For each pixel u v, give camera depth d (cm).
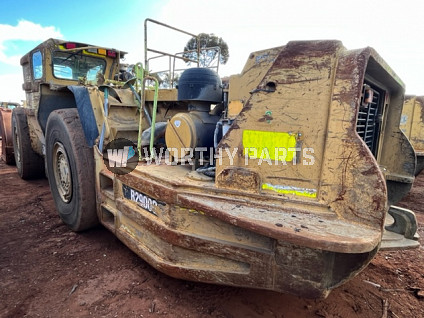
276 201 164
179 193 183
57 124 304
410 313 209
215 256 178
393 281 249
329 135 151
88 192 285
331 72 150
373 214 143
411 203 491
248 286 169
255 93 165
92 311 197
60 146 303
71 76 475
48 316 192
